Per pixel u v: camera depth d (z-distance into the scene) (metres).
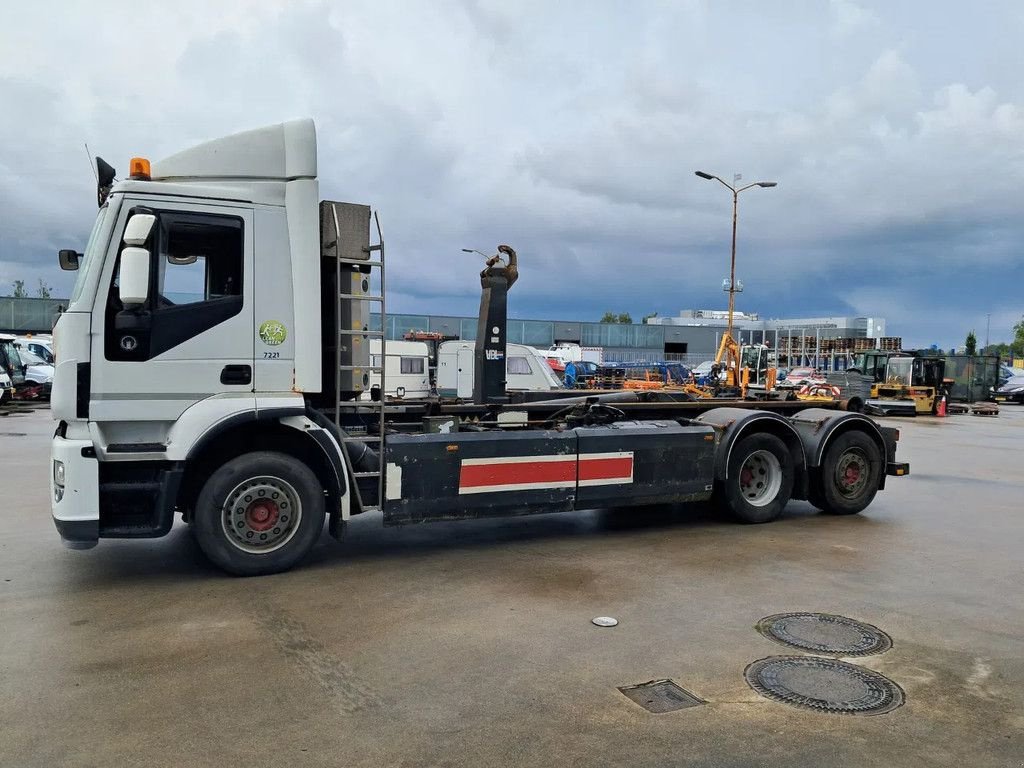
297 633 5.00
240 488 6.15
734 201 35.25
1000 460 15.48
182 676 4.30
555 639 4.92
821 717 3.88
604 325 71.94
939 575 6.58
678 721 3.82
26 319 46.56
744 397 11.08
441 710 3.91
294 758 3.43
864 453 9.30
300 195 6.30
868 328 105.56
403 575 6.38
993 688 4.27
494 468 7.12
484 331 8.77
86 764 3.37
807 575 6.52
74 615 5.32
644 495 7.93
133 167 5.99
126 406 5.81
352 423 7.17
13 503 9.38
